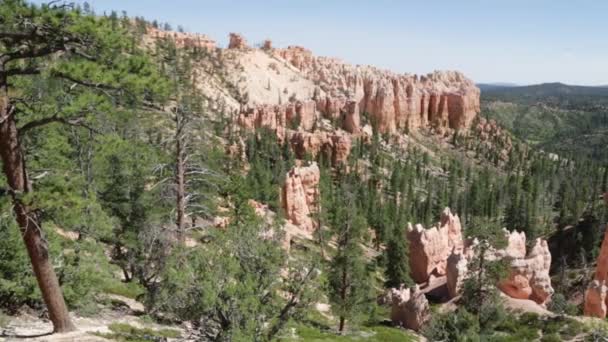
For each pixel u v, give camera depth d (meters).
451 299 58.75
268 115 189.88
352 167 165.88
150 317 29.06
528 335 47.62
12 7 16.05
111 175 38.88
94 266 28.19
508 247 66.00
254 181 99.19
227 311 21.48
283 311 22.28
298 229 92.75
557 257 115.00
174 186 36.00
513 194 154.88
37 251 20.66
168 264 23.58
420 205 147.25
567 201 141.38
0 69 18.39
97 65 18.23
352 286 47.38
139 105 20.50
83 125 19.67
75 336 21.53
